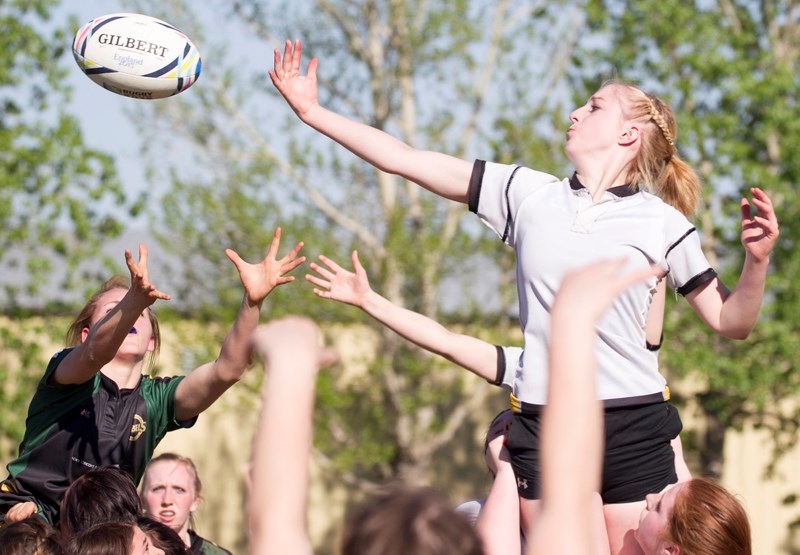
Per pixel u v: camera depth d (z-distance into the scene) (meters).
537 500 4.23
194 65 5.64
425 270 20.94
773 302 18.61
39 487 5.17
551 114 21.72
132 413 5.26
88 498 4.72
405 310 4.73
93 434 5.19
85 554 4.27
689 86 19.12
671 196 4.62
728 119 18.88
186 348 20.42
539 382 4.19
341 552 2.21
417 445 22.06
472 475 24.81
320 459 21.81
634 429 4.20
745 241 4.26
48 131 18.91
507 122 21.27
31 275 19.30
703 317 4.37
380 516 2.17
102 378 5.23
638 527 4.17
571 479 2.18
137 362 5.34
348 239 22.50
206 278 21.47
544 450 2.20
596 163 4.40
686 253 4.30
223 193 21.25
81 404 5.20
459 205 21.88
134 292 4.62
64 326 19.16
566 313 2.22
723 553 3.88
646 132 4.45
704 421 22.84
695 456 21.48
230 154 21.81
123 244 27.14
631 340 4.22
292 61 4.76
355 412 22.16
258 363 21.33
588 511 2.18
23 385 18.88
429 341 4.66
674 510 3.97
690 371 18.62
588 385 2.19
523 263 4.30
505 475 4.34
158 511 6.89
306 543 2.24
